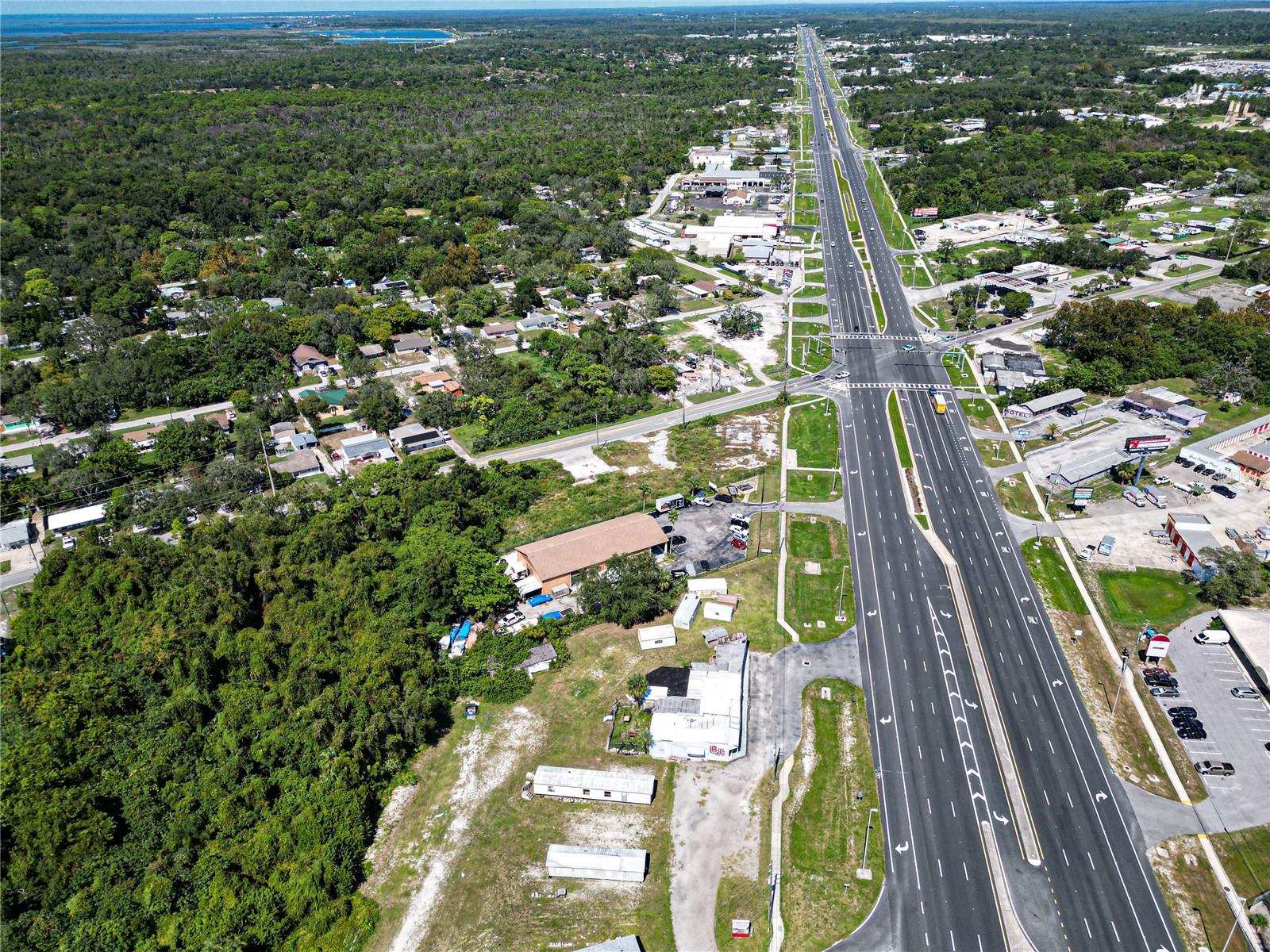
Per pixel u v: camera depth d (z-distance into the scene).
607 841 105.00
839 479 185.38
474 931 94.88
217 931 89.38
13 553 168.75
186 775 111.19
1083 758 115.56
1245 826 105.44
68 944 88.88
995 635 139.00
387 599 139.25
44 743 109.12
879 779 112.69
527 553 151.50
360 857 102.81
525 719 123.81
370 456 196.25
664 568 153.50
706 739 115.44
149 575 146.00
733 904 97.12
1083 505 173.62
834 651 135.88
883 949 91.81
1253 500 173.12
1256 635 132.62
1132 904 96.44
